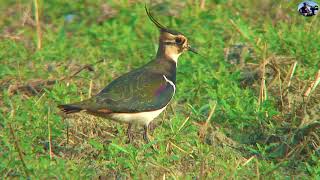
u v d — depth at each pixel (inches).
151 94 541.3
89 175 488.7
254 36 721.6
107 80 655.1
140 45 735.1
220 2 821.9
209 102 594.2
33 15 816.3
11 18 811.4
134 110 532.1
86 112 537.0
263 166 511.5
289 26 765.3
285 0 778.8
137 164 501.4
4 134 535.2
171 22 783.7
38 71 665.0
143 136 550.9
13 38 760.3
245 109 590.6
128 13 806.5
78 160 517.0
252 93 629.9
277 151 543.8
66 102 595.2
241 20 764.6
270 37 708.0
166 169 496.7
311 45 684.7
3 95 614.2
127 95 533.0
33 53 714.8
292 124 568.7
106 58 709.3
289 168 526.9
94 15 813.2
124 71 678.5
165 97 549.6
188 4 824.3
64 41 748.6
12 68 676.1
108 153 521.7
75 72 670.5
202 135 558.9
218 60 682.8
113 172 498.6
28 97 621.0
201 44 726.5
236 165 499.5
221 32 752.3
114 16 808.9
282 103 605.0
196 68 661.9
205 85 633.6
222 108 590.6
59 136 547.2
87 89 636.7
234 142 563.2
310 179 505.4
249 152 549.6
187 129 560.1
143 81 545.0
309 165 521.3
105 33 768.3
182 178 486.3
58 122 559.5
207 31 751.1
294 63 632.4
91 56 706.8
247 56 682.8
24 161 496.4
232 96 610.2
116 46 729.6
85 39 754.2
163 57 572.4
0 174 486.3
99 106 520.7
